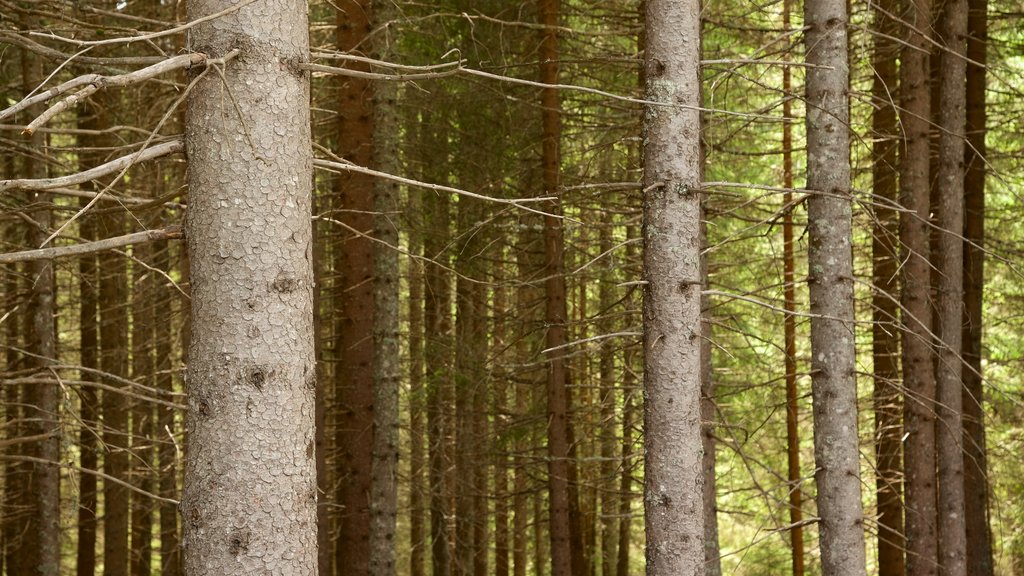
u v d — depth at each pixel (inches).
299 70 124.5
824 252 253.3
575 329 498.9
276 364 119.8
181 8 310.7
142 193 324.5
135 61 139.0
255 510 117.3
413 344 568.7
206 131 119.0
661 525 197.2
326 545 381.1
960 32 360.8
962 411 396.5
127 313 513.0
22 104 90.0
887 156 409.4
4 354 511.2
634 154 416.2
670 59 198.1
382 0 399.5
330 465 538.0
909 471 342.0
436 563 598.2
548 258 407.8
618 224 362.9
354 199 391.9
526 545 753.6
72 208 192.5
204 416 118.0
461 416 510.9
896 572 429.4
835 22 251.9
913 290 343.3
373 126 422.9
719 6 396.8
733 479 671.1
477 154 437.7
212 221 118.5
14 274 335.6
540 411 484.7
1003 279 514.3
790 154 515.8
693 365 198.2
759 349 556.4
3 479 520.7
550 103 398.6
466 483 514.0
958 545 348.8
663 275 197.8
